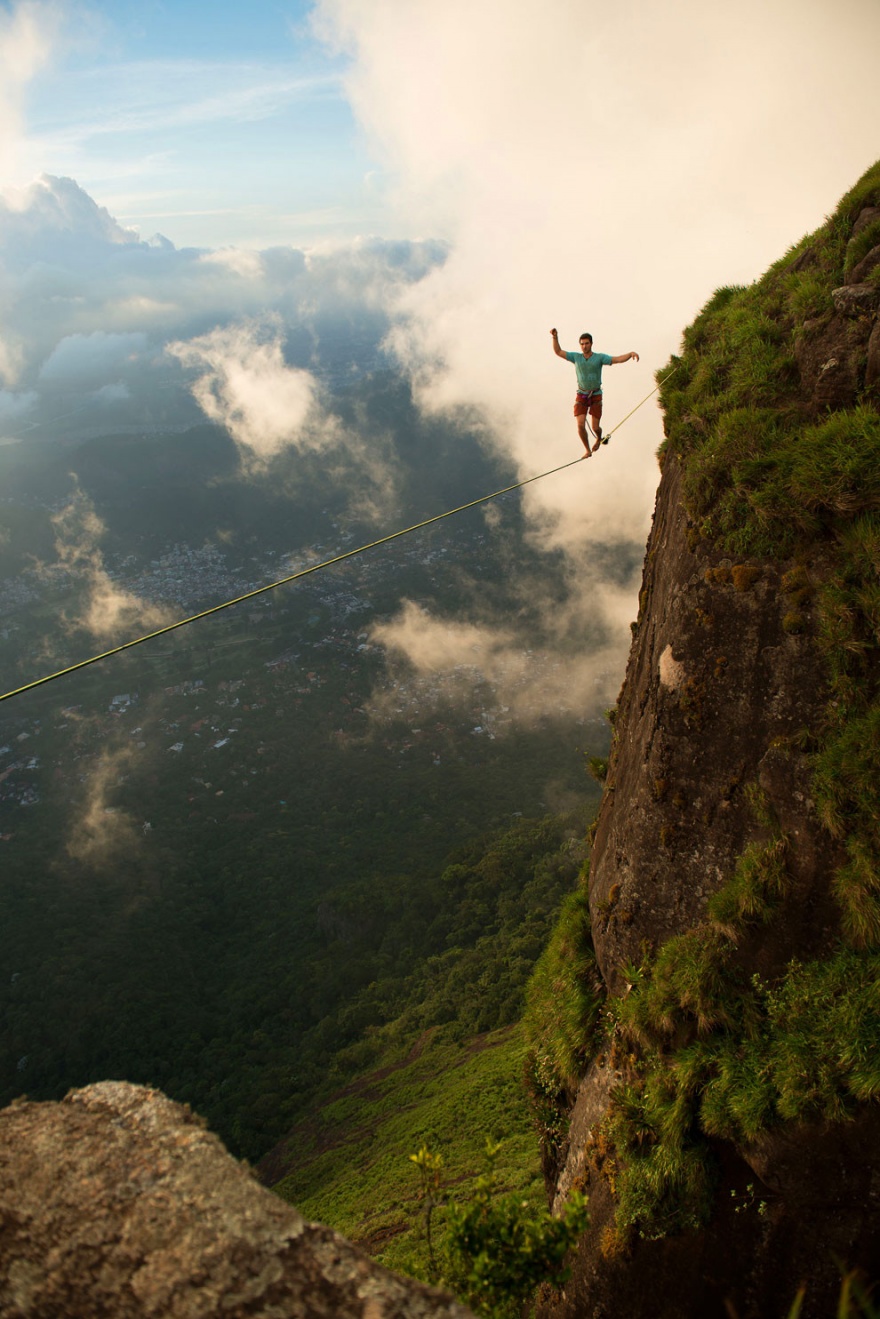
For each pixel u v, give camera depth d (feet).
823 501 21.75
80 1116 11.75
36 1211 10.23
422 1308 8.73
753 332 26.76
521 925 243.40
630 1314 22.48
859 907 20.01
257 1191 10.27
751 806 22.67
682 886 24.35
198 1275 9.14
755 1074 20.39
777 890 21.62
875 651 20.90
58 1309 9.12
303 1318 8.63
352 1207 95.91
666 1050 23.47
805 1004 20.38
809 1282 19.76
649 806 25.46
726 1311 20.80
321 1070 210.79
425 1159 16.22
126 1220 9.92
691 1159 21.71
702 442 26.23
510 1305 14.43
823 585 22.07
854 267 24.64
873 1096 18.40
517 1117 102.83
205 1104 220.23
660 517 31.32
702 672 24.14
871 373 22.54
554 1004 30.66
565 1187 27.20
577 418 39.86
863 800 20.15
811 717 21.94
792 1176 19.47
